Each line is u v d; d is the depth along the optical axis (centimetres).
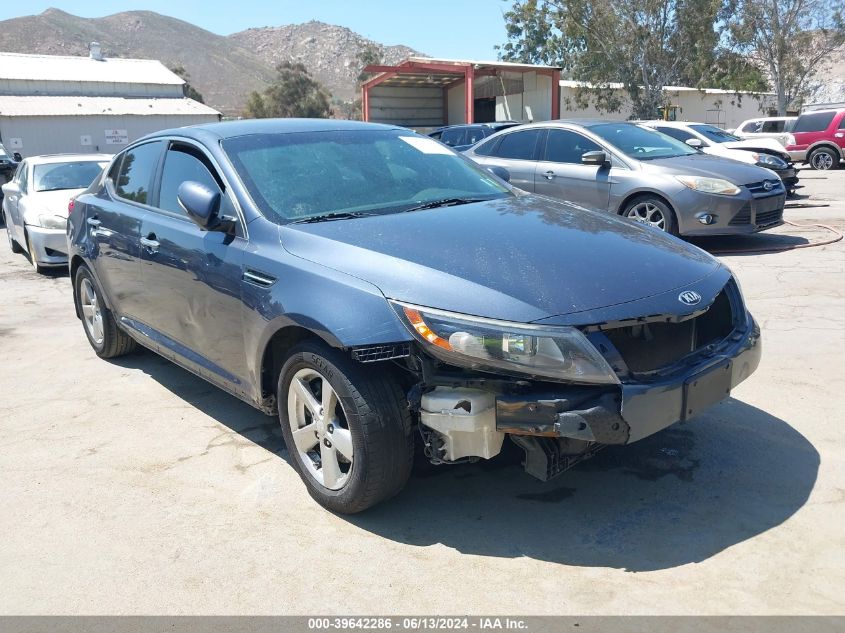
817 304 625
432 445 301
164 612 267
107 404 476
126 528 325
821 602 257
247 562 296
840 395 434
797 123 2202
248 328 354
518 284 293
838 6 3759
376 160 423
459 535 310
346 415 305
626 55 3609
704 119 4394
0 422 453
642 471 356
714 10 3456
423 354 292
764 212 830
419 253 314
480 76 2856
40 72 4112
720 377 311
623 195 853
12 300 805
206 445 408
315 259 327
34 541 317
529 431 279
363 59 7469
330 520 326
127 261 471
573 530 310
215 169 396
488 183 445
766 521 309
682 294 307
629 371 285
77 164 1076
